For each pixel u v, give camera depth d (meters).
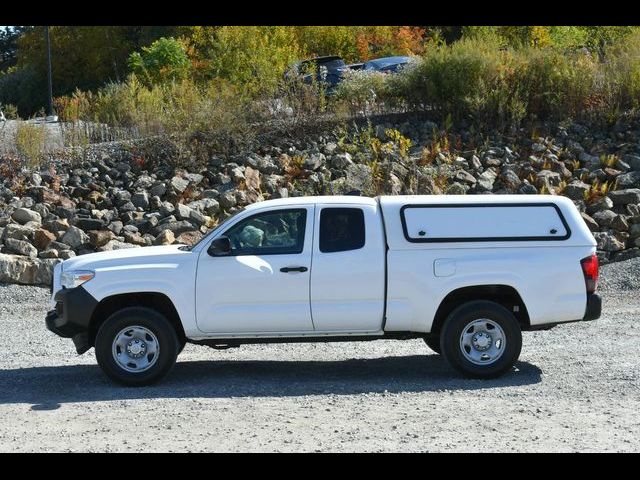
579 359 10.62
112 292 9.66
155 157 20.81
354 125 21.83
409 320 9.73
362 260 9.70
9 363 11.13
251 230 9.88
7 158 20.58
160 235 17.47
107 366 9.62
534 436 7.57
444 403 8.76
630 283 15.75
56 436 7.79
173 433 7.82
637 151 20.67
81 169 20.31
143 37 50.03
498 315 9.67
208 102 21.80
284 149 21.19
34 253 16.77
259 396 9.18
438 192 18.95
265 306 9.70
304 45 39.47
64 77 52.38
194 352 11.77
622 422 7.98
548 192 19.14
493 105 21.83
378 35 41.03
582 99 22.08
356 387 9.54
